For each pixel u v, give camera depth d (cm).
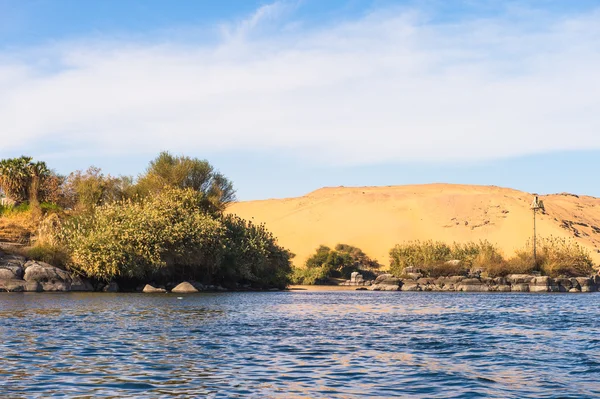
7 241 4584
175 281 4891
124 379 1212
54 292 3916
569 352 1636
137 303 3111
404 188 15250
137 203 4797
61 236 4391
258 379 1230
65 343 1656
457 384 1209
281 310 2922
